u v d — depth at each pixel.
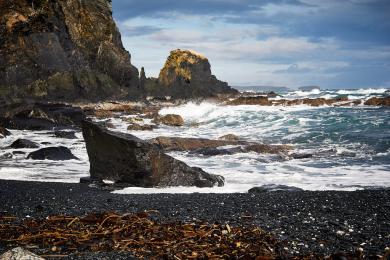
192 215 8.81
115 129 33.31
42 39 54.44
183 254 6.03
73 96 53.16
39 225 7.66
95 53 61.75
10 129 30.64
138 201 10.50
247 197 10.96
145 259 5.97
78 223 7.63
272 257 5.88
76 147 23.14
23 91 50.16
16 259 4.93
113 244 6.54
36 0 56.91
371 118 30.09
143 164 13.28
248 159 19.72
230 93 70.75
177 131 32.62
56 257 6.05
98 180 13.68
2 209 9.42
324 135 25.62
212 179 13.93
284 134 27.59
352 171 16.45
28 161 18.36
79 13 61.31
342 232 7.59
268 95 73.81
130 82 62.69
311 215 8.85
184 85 67.69
